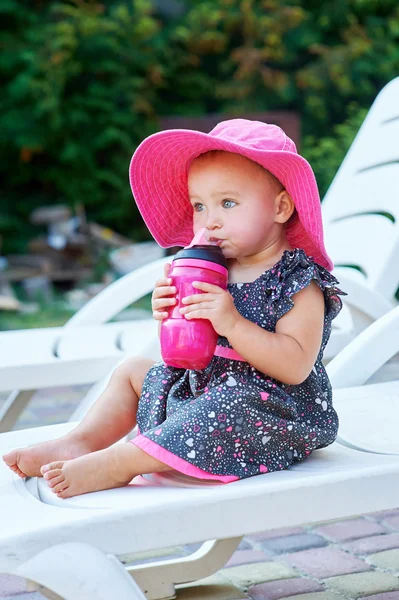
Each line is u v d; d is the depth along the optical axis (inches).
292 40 367.6
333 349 95.6
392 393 74.2
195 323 55.2
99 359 88.4
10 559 44.3
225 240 60.0
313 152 319.3
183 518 47.4
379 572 77.9
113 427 61.2
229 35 372.2
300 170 58.5
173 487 53.2
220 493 48.5
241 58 358.6
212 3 370.6
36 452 56.9
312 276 58.3
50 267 310.0
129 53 355.3
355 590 73.6
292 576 77.7
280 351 56.1
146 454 53.2
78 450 58.5
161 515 46.9
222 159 60.1
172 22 375.2
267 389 58.6
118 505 48.2
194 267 55.7
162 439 53.9
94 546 45.6
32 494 54.1
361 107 362.0
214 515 47.9
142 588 71.8
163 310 56.3
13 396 92.5
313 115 362.6
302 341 57.4
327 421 60.1
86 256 317.7
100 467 52.7
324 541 87.0
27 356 90.3
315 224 60.5
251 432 55.6
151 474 57.4
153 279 113.3
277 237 62.3
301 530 90.5
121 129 358.3
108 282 306.7
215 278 55.8
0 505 50.1
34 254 317.1
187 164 64.1
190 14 366.0
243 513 48.6
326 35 372.8
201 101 377.4
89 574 44.5
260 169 59.9
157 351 85.7
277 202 61.0
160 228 68.9
